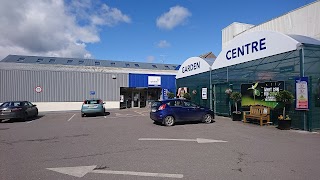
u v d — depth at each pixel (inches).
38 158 242.7
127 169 205.3
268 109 473.4
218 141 321.1
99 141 327.6
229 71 649.0
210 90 747.4
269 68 502.6
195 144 303.7
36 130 442.9
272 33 496.1
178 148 281.9
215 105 717.3
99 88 994.1
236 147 284.8
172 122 485.1
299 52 426.3
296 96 417.1
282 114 456.8
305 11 654.5
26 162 229.0
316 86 419.8
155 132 401.4
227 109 655.1
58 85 935.0
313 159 231.5
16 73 887.1
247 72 574.2
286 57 457.7
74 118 672.4
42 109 909.8
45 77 920.3
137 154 254.8
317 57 432.1
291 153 254.5
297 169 201.9
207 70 767.7
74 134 389.4
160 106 489.7
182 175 189.3
